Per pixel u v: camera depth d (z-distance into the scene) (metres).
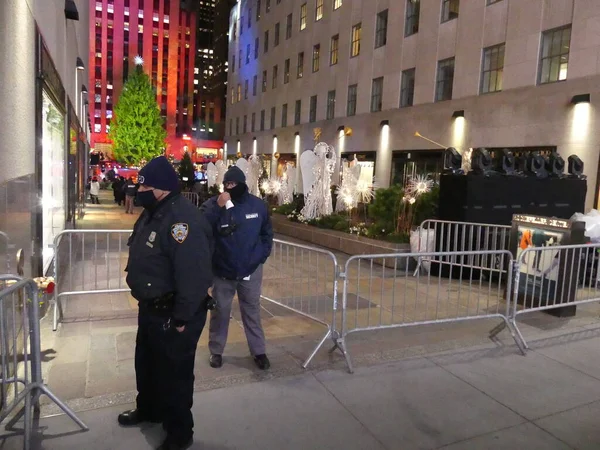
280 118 38.88
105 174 48.72
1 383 3.27
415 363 4.86
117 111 61.50
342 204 16.00
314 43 33.06
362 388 4.25
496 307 6.93
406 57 23.73
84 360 4.62
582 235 6.36
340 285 8.20
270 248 4.50
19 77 5.05
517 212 9.48
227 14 99.00
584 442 3.49
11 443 3.23
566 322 6.32
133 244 3.20
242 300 4.52
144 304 3.16
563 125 15.95
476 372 4.68
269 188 19.91
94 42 108.25
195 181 37.66
